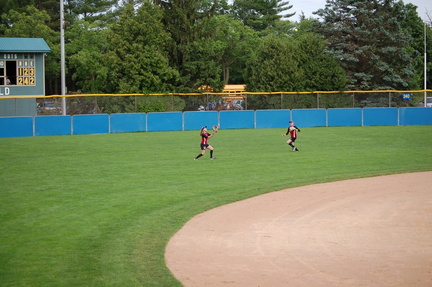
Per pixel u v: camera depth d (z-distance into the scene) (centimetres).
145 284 1135
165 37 6612
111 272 1209
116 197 2025
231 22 10381
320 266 1252
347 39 7644
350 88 7306
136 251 1370
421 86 10056
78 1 11500
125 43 6388
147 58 6356
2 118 4522
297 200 1994
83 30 8544
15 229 1573
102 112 5125
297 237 1503
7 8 9881
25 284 1133
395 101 6056
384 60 7731
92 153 3356
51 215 1744
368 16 7694
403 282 1145
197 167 2764
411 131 4825
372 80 7538
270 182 2344
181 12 6806
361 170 2656
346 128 5250
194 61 6756
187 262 1288
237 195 2073
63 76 5006
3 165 2847
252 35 10475
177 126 5138
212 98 5419
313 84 6994
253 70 7306
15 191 2138
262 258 1316
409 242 1443
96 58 8150
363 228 1595
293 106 5634
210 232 1560
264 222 1673
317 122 5488
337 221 1681
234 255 1342
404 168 2708
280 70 6994
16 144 3909
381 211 1814
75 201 1953
